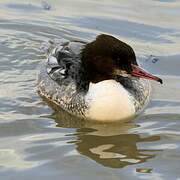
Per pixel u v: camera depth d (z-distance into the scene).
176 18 17.42
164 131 12.33
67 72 13.55
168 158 11.29
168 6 18.12
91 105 12.75
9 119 12.70
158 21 17.30
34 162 11.09
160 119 12.83
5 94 13.77
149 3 18.38
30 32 16.88
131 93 13.02
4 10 17.98
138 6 18.17
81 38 16.52
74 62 13.65
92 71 12.93
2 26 17.12
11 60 15.40
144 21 17.28
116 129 12.52
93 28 17.00
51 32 16.86
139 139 12.05
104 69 12.80
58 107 13.43
